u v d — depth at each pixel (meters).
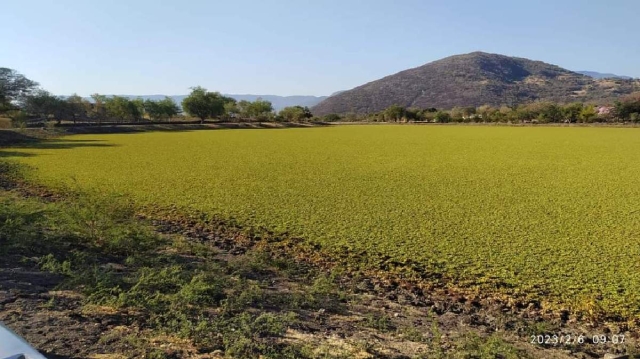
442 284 6.99
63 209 9.05
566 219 10.94
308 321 5.05
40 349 3.86
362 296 6.30
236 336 4.37
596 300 6.30
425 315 5.72
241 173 19.19
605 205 12.55
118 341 4.13
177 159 24.80
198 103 74.69
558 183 16.53
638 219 10.87
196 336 4.29
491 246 8.80
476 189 15.23
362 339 4.62
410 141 39.59
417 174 18.91
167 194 14.26
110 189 15.06
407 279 7.21
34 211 9.18
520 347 4.77
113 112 65.62
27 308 4.75
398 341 4.65
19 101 59.50
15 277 5.73
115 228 8.09
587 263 7.78
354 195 14.09
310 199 13.45
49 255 6.46
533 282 6.99
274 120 84.00
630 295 6.44
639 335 5.32
